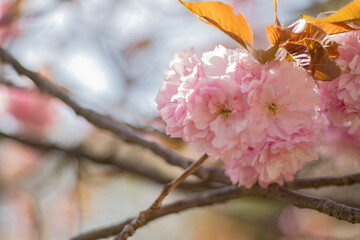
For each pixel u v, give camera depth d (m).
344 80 0.58
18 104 1.12
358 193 0.96
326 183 0.67
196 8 0.58
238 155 0.57
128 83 1.07
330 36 0.59
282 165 0.58
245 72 0.57
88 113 0.74
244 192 0.67
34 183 1.29
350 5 0.57
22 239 1.35
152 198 1.58
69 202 1.35
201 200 0.69
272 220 1.33
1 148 1.33
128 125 0.79
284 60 0.57
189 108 0.57
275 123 0.57
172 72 0.59
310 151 0.58
